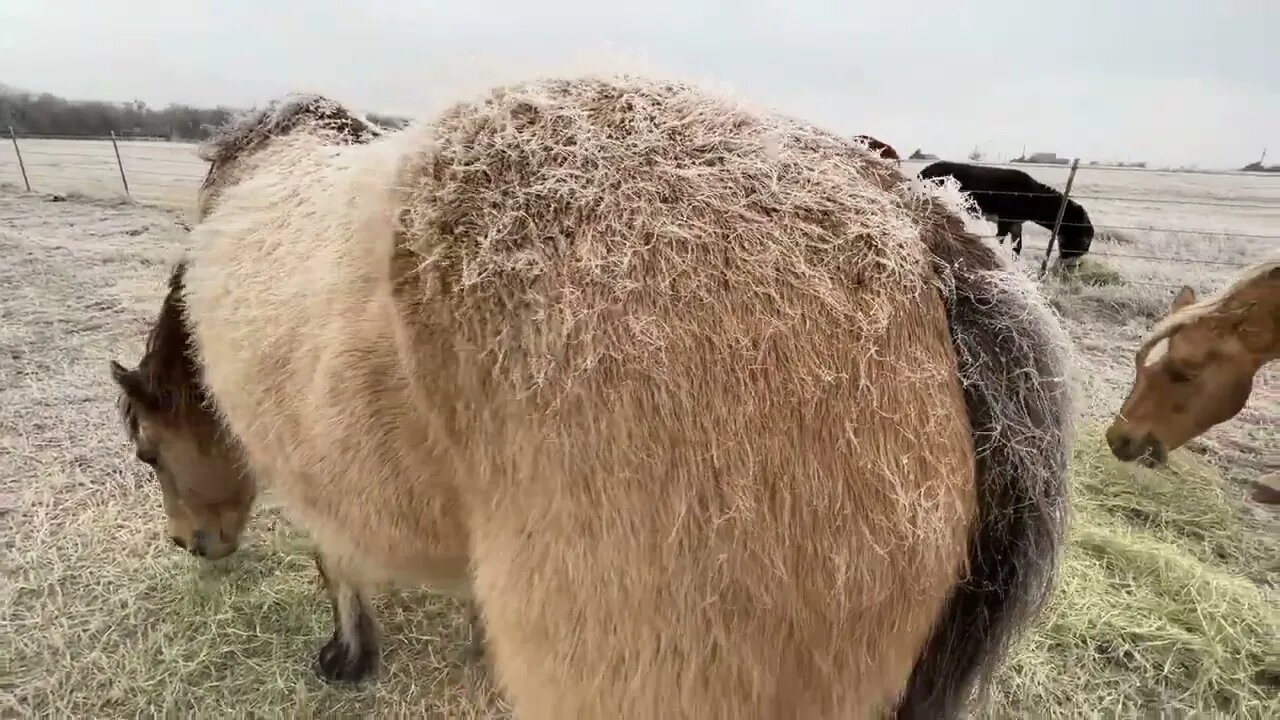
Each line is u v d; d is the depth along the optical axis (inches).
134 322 214.1
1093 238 331.6
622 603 40.1
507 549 43.5
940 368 40.6
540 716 44.7
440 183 45.3
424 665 95.6
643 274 40.1
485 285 41.7
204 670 94.1
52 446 146.6
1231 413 125.6
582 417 39.6
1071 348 46.4
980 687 47.9
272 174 79.6
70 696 89.7
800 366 38.8
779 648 39.9
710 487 38.6
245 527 110.7
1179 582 108.0
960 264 43.3
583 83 48.8
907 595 40.3
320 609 104.7
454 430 44.7
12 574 110.2
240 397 69.2
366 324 51.7
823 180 43.8
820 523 38.6
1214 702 90.7
